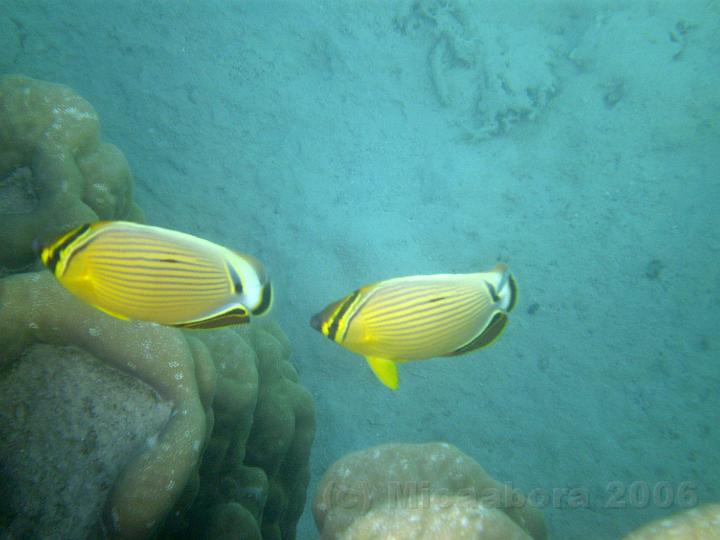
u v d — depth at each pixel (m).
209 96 12.12
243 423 4.62
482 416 9.89
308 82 12.95
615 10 13.50
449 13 12.98
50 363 3.13
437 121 13.05
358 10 13.49
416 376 10.17
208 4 13.01
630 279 11.41
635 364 10.54
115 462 2.99
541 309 11.09
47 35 11.71
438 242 11.38
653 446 9.74
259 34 13.09
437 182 12.23
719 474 9.41
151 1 12.68
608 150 12.74
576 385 10.31
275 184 11.47
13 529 2.86
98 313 3.07
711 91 12.87
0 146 4.29
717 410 10.10
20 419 3.04
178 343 3.18
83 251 1.70
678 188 12.33
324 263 10.59
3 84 4.28
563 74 13.48
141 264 1.67
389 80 13.27
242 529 4.29
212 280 1.65
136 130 11.31
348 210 11.44
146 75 11.96
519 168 12.77
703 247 11.66
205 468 4.38
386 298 1.77
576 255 11.70
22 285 2.99
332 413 9.59
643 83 12.94
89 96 11.38
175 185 10.91
